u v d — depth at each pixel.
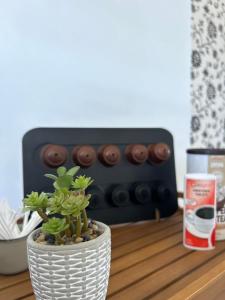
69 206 0.38
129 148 0.76
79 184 0.41
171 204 0.81
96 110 0.90
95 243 0.38
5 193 0.76
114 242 0.66
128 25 0.95
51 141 0.68
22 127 0.78
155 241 0.67
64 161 0.67
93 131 0.73
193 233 0.61
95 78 0.89
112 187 0.73
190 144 1.21
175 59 1.11
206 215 0.61
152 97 1.04
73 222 0.40
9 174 0.77
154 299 0.44
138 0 0.97
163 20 1.05
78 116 0.87
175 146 1.13
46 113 0.81
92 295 0.39
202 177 0.61
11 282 0.50
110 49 0.92
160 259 0.57
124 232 0.72
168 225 0.78
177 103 1.14
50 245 0.38
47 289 0.38
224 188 0.67
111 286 0.47
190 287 0.47
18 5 0.75
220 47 1.34
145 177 0.78
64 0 0.82
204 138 1.29
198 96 1.24
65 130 0.70
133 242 0.66
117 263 0.55
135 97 0.99
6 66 0.74
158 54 1.05
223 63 1.37
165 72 1.08
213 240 0.62
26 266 0.52
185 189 0.63
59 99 0.83
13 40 0.75
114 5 0.91
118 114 0.95
